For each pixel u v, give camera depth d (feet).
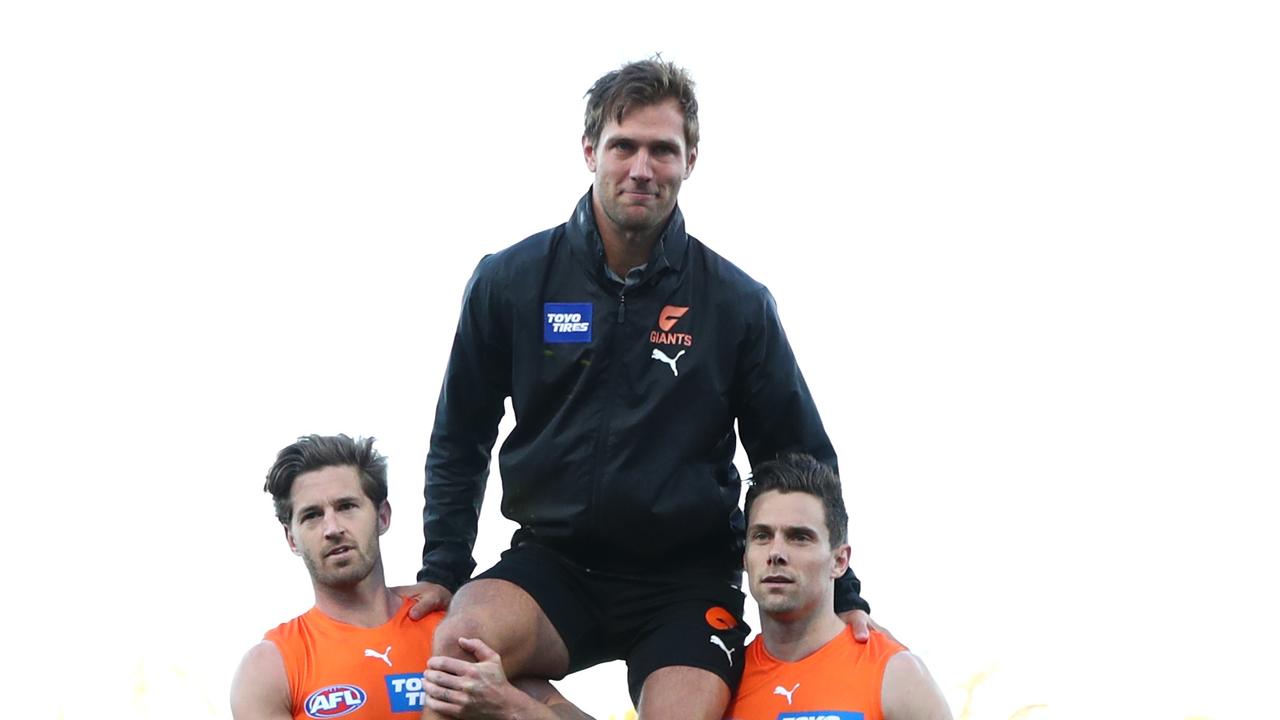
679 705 33.45
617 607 35.73
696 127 35.01
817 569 34.09
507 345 36.04
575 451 34.91
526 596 34.40
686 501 34.88
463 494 37.63
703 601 35.37
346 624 35.27
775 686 34.40
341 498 34.99
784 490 34.37
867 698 33.78
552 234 35.94
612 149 34.12
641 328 34.99
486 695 32.07
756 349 35.55
